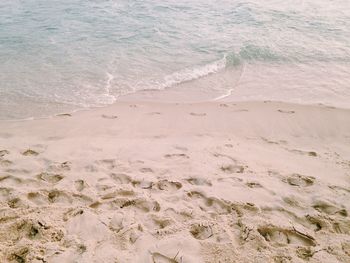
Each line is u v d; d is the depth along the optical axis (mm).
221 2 14117
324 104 6781
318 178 3850
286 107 6574
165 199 3279
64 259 2467
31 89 6922
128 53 9016
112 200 3211
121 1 13992
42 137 4828
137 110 6223
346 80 8008
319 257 2592
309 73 8406
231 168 3994
